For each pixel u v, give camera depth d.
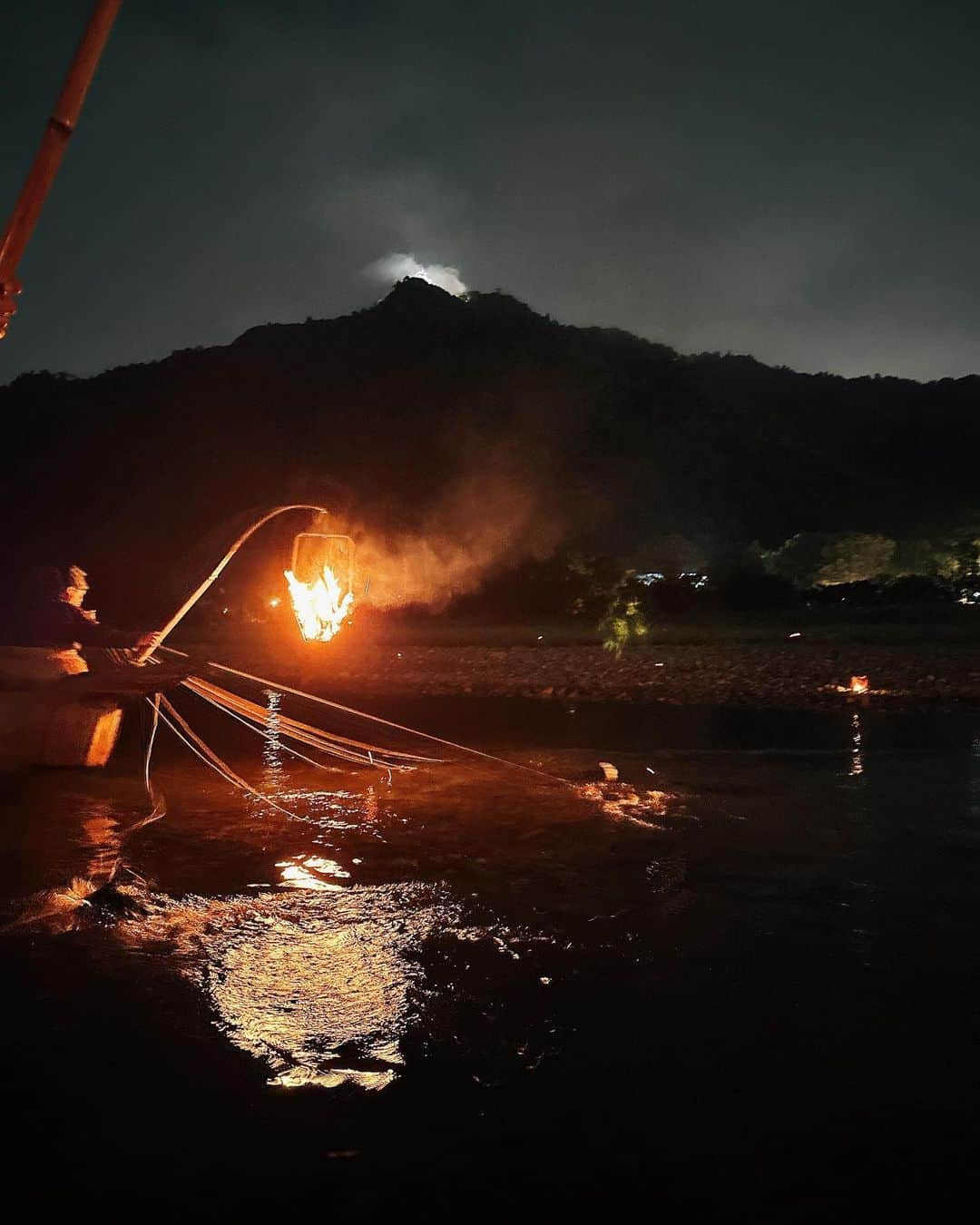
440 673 21.88
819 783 8.47
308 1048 3.40
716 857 5.98
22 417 126.25
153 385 135.38
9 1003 3.68
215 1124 2.90
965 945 4.46
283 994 3.85
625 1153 2.80
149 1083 3.13
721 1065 3.32
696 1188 2.64
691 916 4.86
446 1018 3.66
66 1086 3.10
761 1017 3.70
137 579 39.69
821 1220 2.52
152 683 7.79
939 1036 3.55
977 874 5.61
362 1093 3.11
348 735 12.09
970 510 73.69
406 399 136.88
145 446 119.25
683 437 152.12
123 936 4.41
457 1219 2.49
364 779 8.60
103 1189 2.58
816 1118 3.00
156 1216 2.48
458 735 12.41
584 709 16.03
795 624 37.59
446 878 5.48
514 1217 2.50
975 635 29.11
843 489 152.38
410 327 157.88
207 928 4.57
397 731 12.69
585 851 6.10
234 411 130.00
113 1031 3.48
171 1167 2.69
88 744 7.82
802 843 6.30
